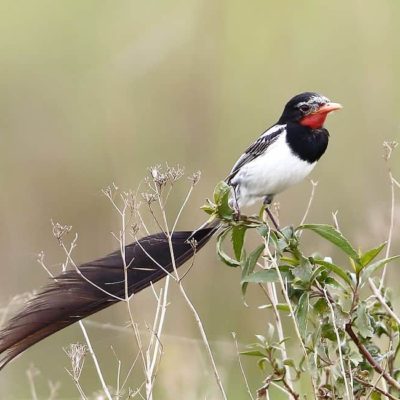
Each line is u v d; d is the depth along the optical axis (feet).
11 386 36.76
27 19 56.18
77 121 51.31
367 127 46.80
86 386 37.32
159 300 26.00
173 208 42.86
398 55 49.42
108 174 48.37
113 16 55.52
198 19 49.93
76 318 25.09
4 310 30.99
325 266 24.26
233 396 35.37
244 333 39.63
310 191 44.39
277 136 29.73
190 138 47.26
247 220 24.89
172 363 33.30
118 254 25.96
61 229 30.91
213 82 48.85
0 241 45.83
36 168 49.32
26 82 53.36
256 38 53.01
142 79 49.49
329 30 52.90
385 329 25.62
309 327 27.84
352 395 23.99
